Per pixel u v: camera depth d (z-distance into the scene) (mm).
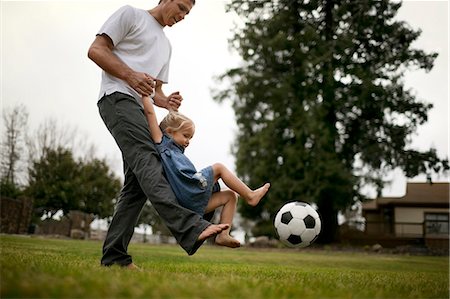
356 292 1942
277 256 9203
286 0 20250
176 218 2539
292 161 18984
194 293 1479
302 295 1659
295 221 3422
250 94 20391
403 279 3279
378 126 20203
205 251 10422
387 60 19750
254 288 1740
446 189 31078
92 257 4445
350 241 23438
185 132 2863
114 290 1424
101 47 2908
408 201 30516
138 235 25406
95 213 27062
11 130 26312
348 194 19031
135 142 2758
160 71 3277
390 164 19734
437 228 28828
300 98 19547
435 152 19500
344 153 20188
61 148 26906
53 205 25875
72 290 1388
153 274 2135
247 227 25828
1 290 1329
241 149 20484
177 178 2656
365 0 19250
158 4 3271
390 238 23875
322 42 19562
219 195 2846
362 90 19016
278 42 19359
